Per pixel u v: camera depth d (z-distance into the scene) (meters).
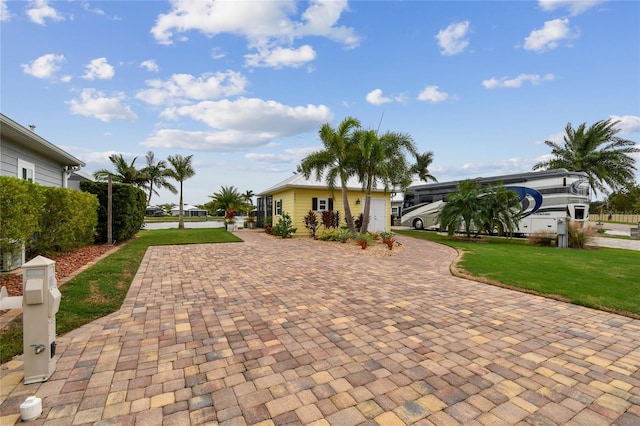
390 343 3.43
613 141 24.91
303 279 6.45
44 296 2.60
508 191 14.43
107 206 11.72
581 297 5.15
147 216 55.41
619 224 32.84
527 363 3.00
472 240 15.20
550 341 3.52
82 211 8.80
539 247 12.48
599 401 2.40
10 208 5.46
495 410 2.28
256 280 6.33
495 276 6.71
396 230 22.61
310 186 16.33
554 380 2.70
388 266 7.97
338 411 2.26
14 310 4.15
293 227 16.44
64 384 2.57
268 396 2.44
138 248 10.61
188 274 6.85
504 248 11.99
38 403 2.16
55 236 7.68
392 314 4.37
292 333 3.69
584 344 3.44
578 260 8.88
